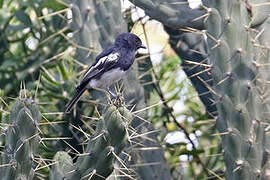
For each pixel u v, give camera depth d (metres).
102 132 7.70
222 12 9.20
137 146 10.80
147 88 12.77
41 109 12.56
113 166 7.86
